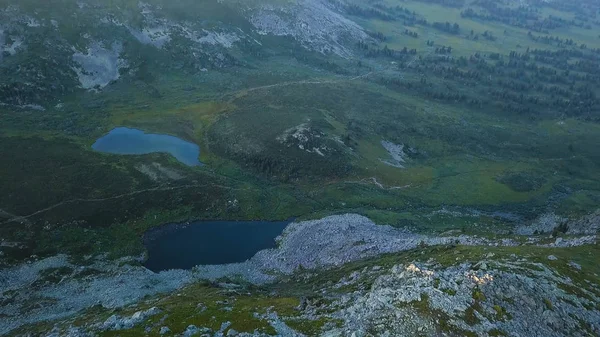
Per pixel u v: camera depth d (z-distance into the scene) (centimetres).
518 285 6794
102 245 12388
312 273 11044
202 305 7444
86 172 15225
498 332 5862
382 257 10862
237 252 12862
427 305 6281
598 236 10731
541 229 14900
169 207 14512
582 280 7700
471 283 6706
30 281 10344
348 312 6725
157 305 7781
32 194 13500
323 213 15288
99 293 9869
